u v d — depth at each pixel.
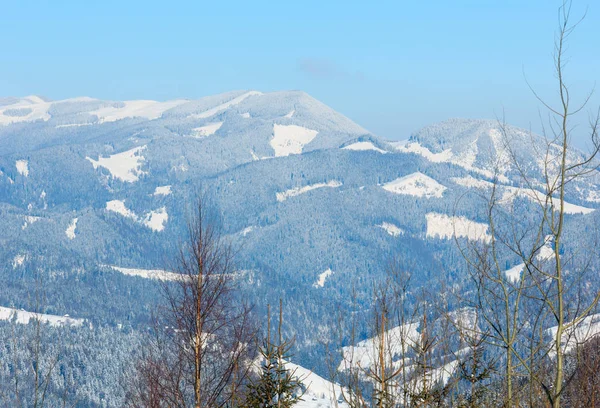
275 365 14.55
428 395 10.15
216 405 15.10
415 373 10.41
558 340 7.80
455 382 10.09
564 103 8.05
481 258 8.73
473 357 9.59
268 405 14.23
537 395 8.34
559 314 7.80
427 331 10.14
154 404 15.39
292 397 14.47
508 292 8.52
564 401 8.20
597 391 7.74
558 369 7.81
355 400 10.70
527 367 8.29
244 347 15.18
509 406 8.63
